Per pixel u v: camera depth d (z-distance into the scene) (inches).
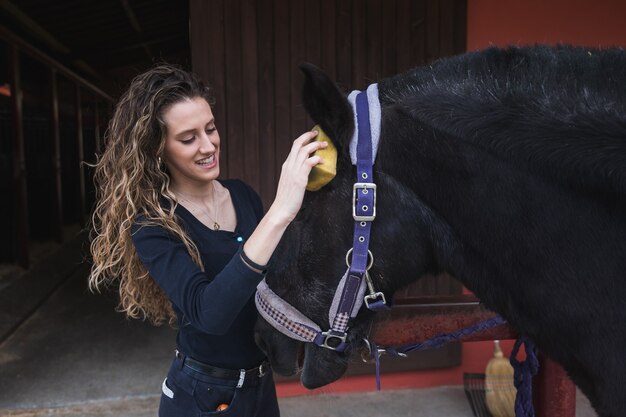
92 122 360.5
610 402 34.8
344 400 108.8
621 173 31.4
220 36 101.3
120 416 103.3
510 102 34.1
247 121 103.5
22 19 195.9
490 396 97.8
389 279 37.5
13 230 210.1
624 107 32.3
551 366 59.5
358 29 103.8
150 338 144.1
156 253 40.9
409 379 113.5
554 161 32.7
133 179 41.7
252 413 47.6
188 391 45.8
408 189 36.6
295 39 102.7
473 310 55.9
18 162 199.8
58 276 204.8
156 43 259.8
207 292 37.1
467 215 35.7
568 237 33.8
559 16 107.3
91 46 261.0
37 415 104.0
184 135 41.6
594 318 34.2
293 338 39.9
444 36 105.6
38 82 286.7
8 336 145.3
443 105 35.2
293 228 38.7
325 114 34.6
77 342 141.4
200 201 46.6
